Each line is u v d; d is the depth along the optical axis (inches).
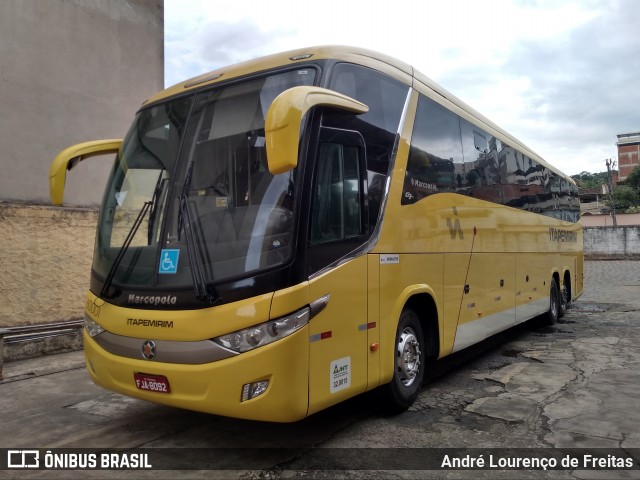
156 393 148.9
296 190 146.3
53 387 233.5
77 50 319.3
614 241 1489.9
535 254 364.5
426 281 206.8
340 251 158.6
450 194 234.7
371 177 177.8
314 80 161.8
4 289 273.9
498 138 310.3
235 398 137.2
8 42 285.3
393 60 207.2
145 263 157.5
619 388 225.9
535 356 298.5
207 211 153.3
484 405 205.6
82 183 321.1
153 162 173.3
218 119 167.3
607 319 450.0
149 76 364.8
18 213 279.6
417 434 175.0
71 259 303.1
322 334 148.2
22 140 290.7
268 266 139.8
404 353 195.2
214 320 138.9
